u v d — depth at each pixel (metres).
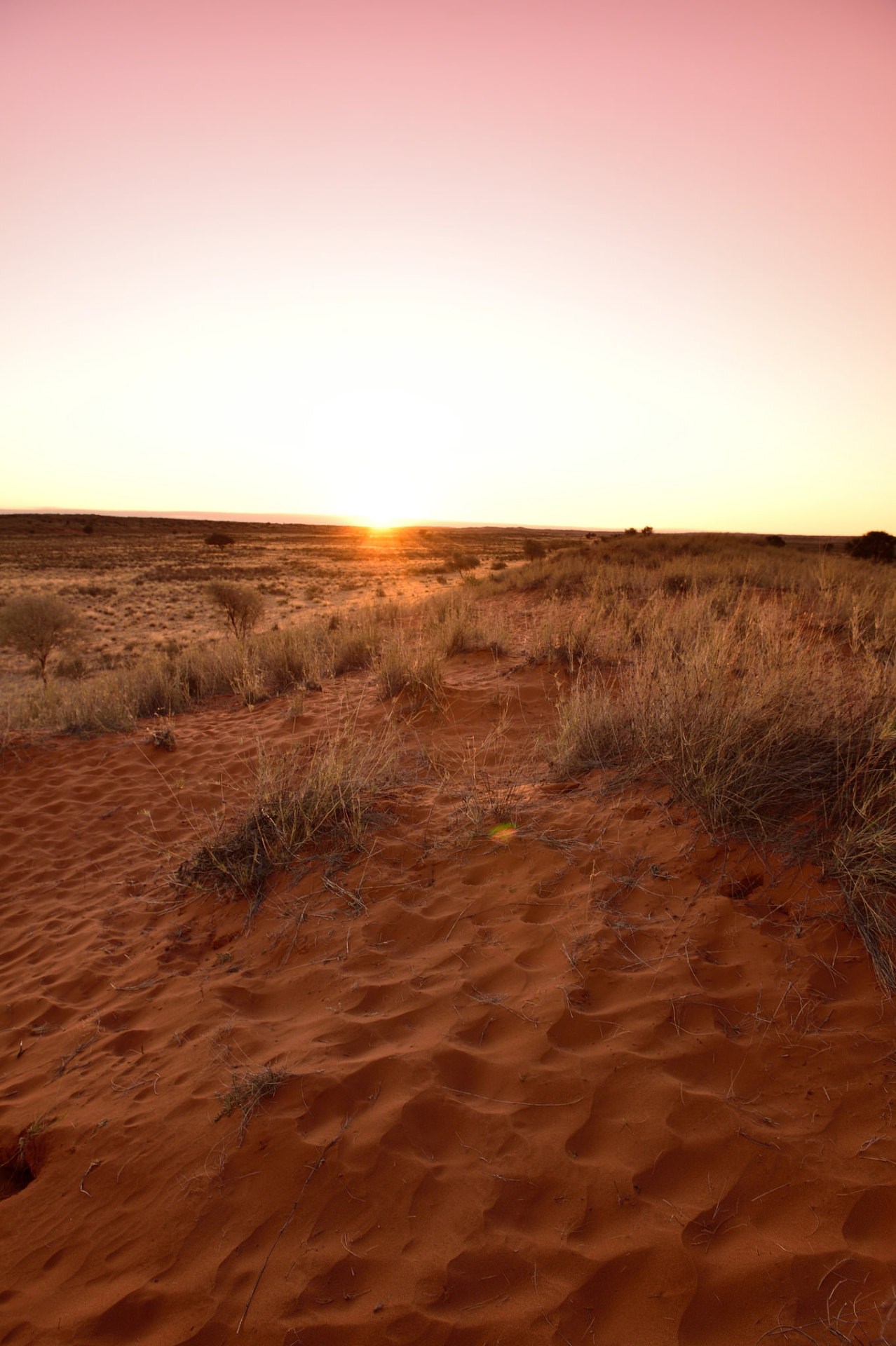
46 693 10.88
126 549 78.44
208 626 28.62
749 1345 1.69
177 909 4.44
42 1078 3.21
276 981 3.48
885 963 2.65
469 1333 1.84
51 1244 2.38
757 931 2.97
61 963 4.11
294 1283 2.06
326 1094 2.67
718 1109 2.30
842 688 4.12
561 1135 2.34
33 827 6.11
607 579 15.13
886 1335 1.63
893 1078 2.26
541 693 7.20
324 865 4.35
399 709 7.49
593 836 3.94
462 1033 2.85
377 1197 2.26
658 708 4.66
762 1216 1.98
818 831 3.40
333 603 34.97
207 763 7.00
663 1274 1.88
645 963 2.96
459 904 3.70
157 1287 2.14
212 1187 2.43
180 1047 3.17
